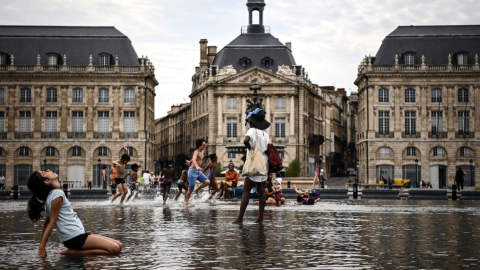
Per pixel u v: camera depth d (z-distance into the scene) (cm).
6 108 9125
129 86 9244
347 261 1076
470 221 1902
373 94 9256
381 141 9200
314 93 10869
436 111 9194
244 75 9850
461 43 9294
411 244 1302
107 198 4178
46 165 9125
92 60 9225
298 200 3109
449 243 1322
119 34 9488
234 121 9856
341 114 14812
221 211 2289
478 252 1184
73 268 1010
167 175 3003
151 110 9806
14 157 9112
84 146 9144
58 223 1148
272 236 1427
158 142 15912
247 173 1714
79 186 9112
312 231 1546
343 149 15188
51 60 9206
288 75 9875
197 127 10944
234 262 1062
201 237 1406
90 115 9188
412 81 9212
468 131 9150
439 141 9131
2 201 3738
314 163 10912
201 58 11131
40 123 9150
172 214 2125
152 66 9581
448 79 9181
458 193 4253
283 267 1016
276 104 9862
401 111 9231
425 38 9369
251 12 10388
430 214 2258
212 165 3195
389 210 2525
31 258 1109
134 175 3762
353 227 1666
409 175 9219
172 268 1007
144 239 1371
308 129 10500
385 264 1047
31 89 9169
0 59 9169
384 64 9262
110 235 1452
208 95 9956
